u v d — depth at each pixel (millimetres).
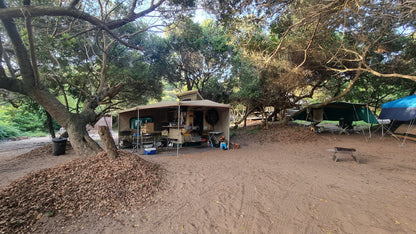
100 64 12359
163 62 16984
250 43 8750
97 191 4098
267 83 12836
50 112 7488
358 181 4992
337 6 5242
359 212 3414
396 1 5430
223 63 17516
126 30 12477
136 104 17641
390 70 11195
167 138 10734
